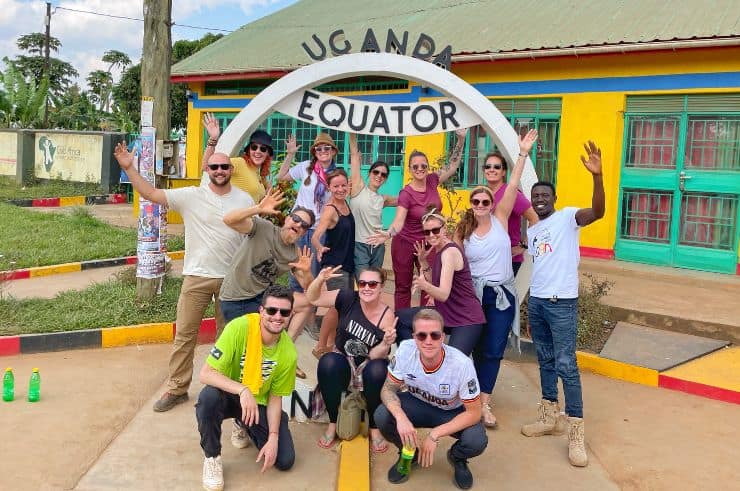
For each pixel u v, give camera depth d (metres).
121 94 39.09
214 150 5.69
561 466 4.30
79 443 4.22
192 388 5.29
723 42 9.06
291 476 3.97
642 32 10.17
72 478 3.78
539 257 4.54
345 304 4.50
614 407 5.33
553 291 4.45
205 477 3.75
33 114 24.11
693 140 9.90
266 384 3.89
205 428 3.70
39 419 4.56
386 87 13.22
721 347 6.59
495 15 13.03
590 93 10.67
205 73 15.16
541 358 4.77
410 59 5.80
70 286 8.53
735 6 10.08
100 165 18.72
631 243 10.48
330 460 4.21
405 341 3.95
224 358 3.78
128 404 4.92
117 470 3.90
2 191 17.69
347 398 4.35
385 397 3.97
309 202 6.22
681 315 7.11
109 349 6.26
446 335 5.25
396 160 13.20
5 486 3.64
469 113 5.86
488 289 4.82
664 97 10.08
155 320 6.64
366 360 4.47
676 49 9.59
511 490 3.96
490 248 4.81
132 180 4.63
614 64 10.41
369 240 5.63
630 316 7.30
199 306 4.83
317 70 5.84
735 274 9.59
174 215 14.38
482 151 11.91
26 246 10.41
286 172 6.94
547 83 11.12
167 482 3.80
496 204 5.29
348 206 5.79
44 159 19.84
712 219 9.79
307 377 4.91
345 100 5.95
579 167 10.86
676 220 10.06
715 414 5.21
